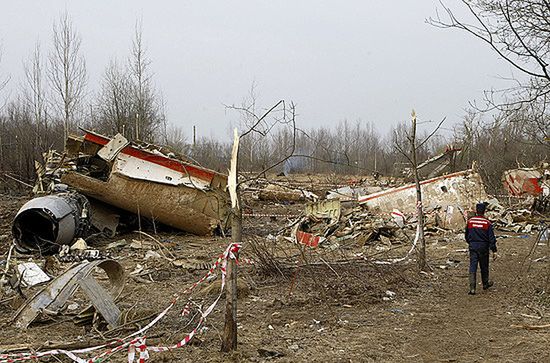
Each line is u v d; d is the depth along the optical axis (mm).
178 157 18141
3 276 9930
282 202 28219
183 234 17484
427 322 7945
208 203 16594
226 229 17391
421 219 11586
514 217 19281
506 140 22531
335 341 6996
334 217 17547
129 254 13961
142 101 33188
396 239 15836
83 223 15164
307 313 8320
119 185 16156
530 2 7707
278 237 16188
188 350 6434
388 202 18953
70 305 8680
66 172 16156
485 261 9859
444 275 11273
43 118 33688
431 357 6480
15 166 31688
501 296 9477
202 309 8188
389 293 9516
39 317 7672
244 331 7328
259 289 9820
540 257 13164
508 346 6855
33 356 5742
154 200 16297
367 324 7801
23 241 13953
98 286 7703
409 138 11656
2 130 33688
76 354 6301
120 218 17609
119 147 16406
